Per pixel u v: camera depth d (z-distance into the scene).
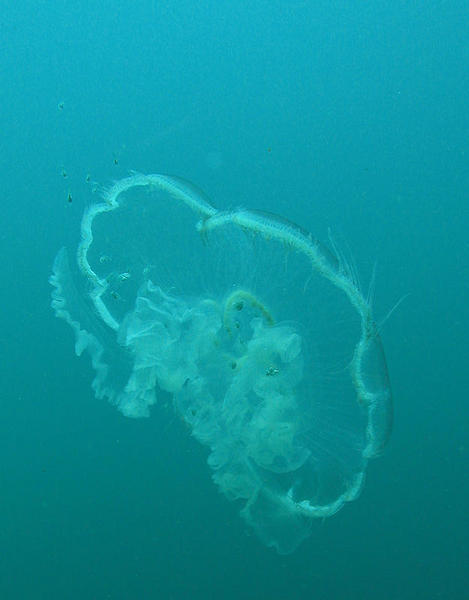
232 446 0.56
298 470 0.55
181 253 0.56
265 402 0.54
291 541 0.57
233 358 0.55
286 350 0.52
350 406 0.52
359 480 0.53
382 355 0.51
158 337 0.56
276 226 0.51
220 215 0.54
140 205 0.58
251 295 0.53
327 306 0.51
